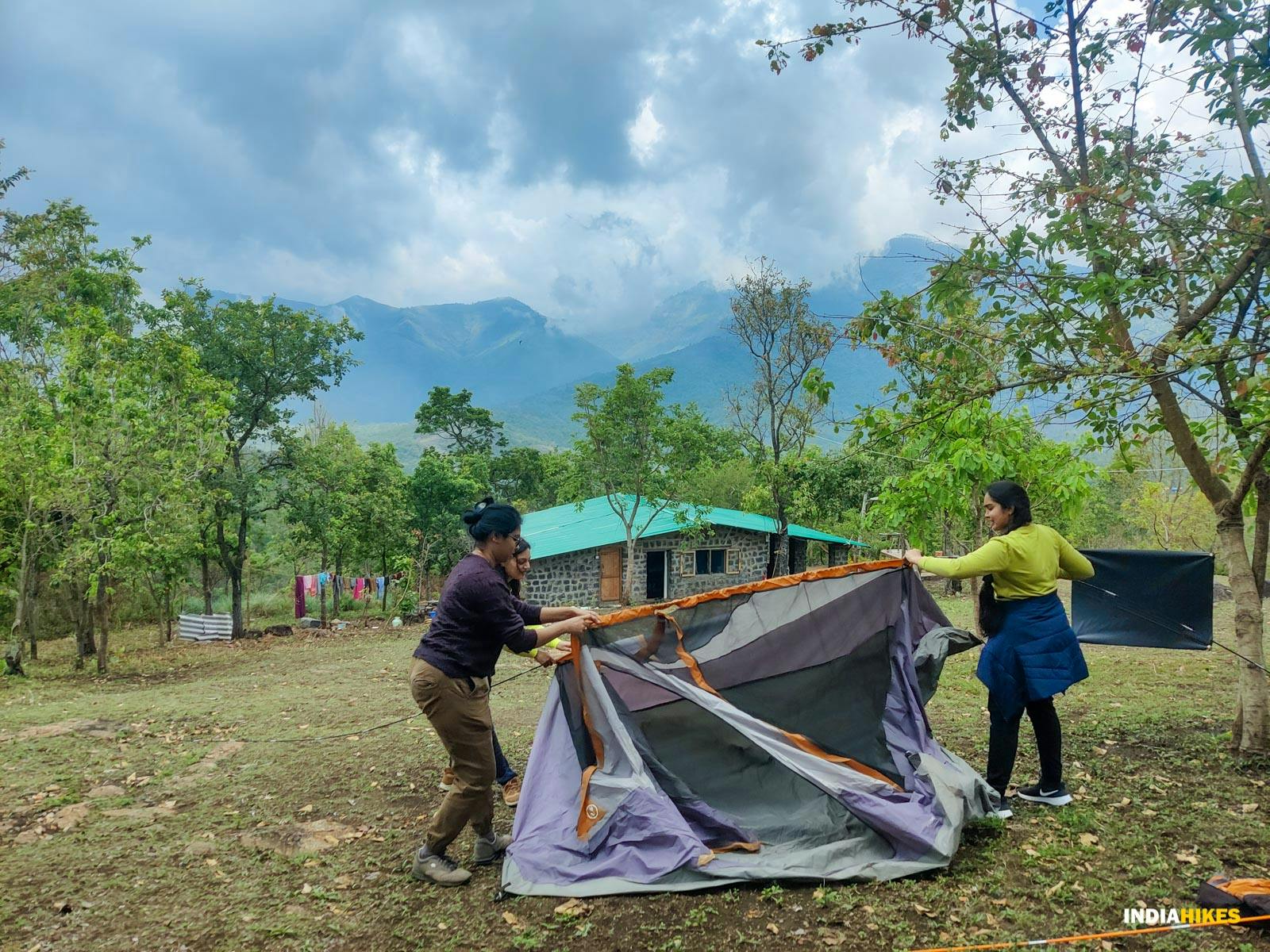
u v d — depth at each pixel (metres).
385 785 6.10
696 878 4.04
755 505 29.86
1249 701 5.84
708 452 35.50
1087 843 4.37
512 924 3.81
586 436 27.39
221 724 8.95
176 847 4.91
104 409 15.95
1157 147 5.22
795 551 33.00
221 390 18.14
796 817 4.45
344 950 3.67
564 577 27.86
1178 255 4.87
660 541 29.09
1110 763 5.78
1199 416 6.15
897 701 4.73
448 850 4.75
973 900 3.81
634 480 26.55
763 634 4.89
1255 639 5.85
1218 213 4.66
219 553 26.03
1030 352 4.76
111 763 7.09
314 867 4.57
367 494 27.61
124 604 27.70
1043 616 4.73
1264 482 5.80
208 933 3.83
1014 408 7.27
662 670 4.77
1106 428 5.91
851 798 4.23
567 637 4.89
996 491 4.82
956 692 9.09
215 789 6.16
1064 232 4.63
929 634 4.99
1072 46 5.29
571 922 3.78
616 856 4.18
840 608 4.94
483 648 4.24
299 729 8.52
